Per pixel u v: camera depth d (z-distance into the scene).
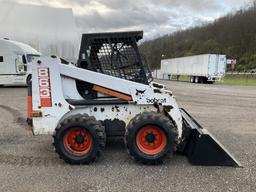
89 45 5.55
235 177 4.77
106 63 5.58
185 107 12.77
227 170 5.06
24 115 10.18
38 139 6.96
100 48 5.57
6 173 4.87
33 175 4.79
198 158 5.26
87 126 5.14
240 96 17.91
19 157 5.65
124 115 5.50
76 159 5.18
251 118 10.20
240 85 32.12
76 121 5.14
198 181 4.59
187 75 42.16
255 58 75.00
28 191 4.22
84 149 5.26
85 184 4.46
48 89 5.34
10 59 20.64
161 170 5.02
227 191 4.27
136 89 5.40
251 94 19.38
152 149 5.23
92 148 5.17
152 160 5.14
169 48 93.88
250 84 34.47
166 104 5.42
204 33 93.75
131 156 5.27
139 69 5.57
